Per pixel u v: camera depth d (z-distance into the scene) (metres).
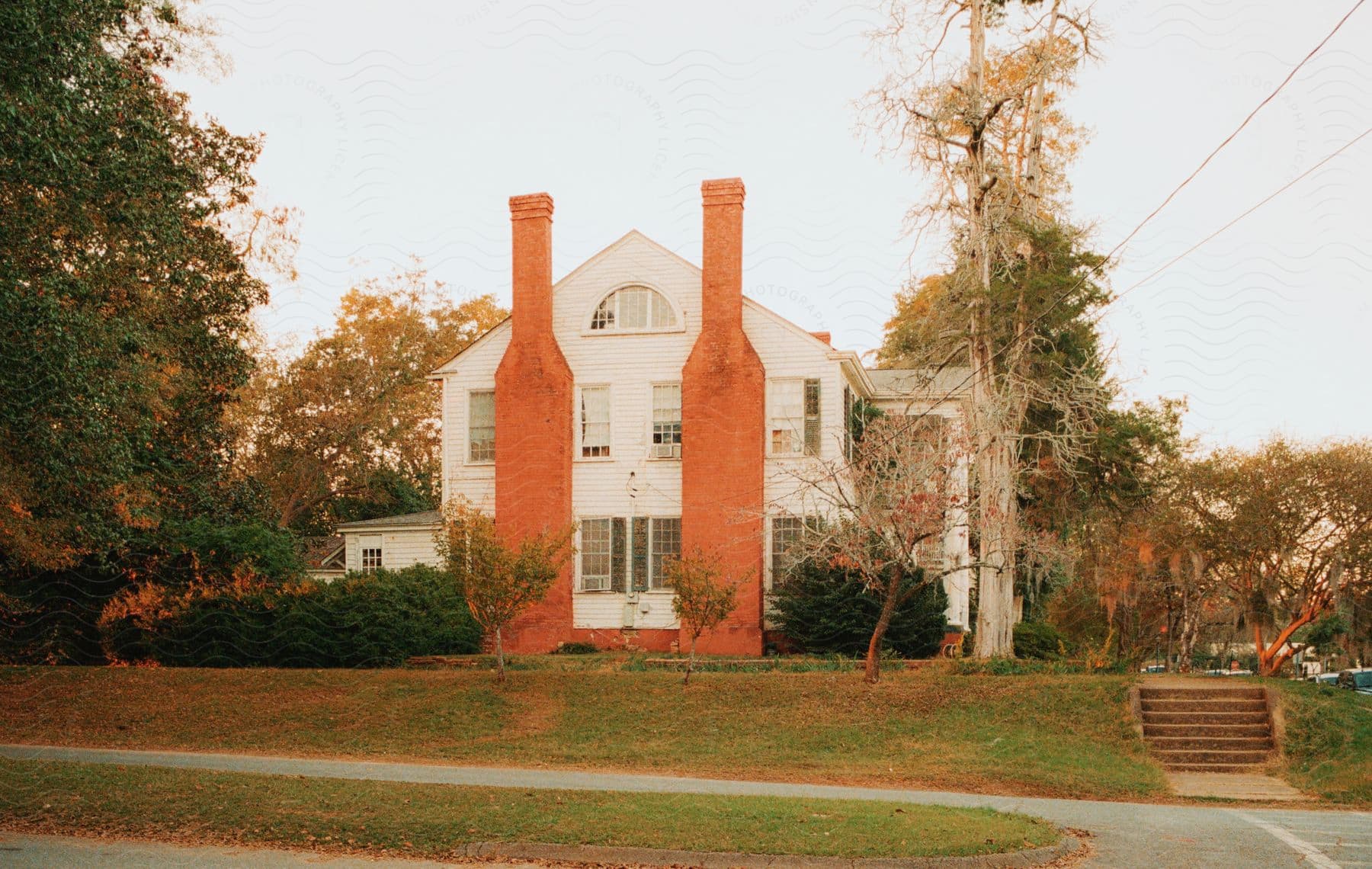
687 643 30.53
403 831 12.16
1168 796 17.66
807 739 20.91
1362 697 22.61
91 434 17.23
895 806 13.80
